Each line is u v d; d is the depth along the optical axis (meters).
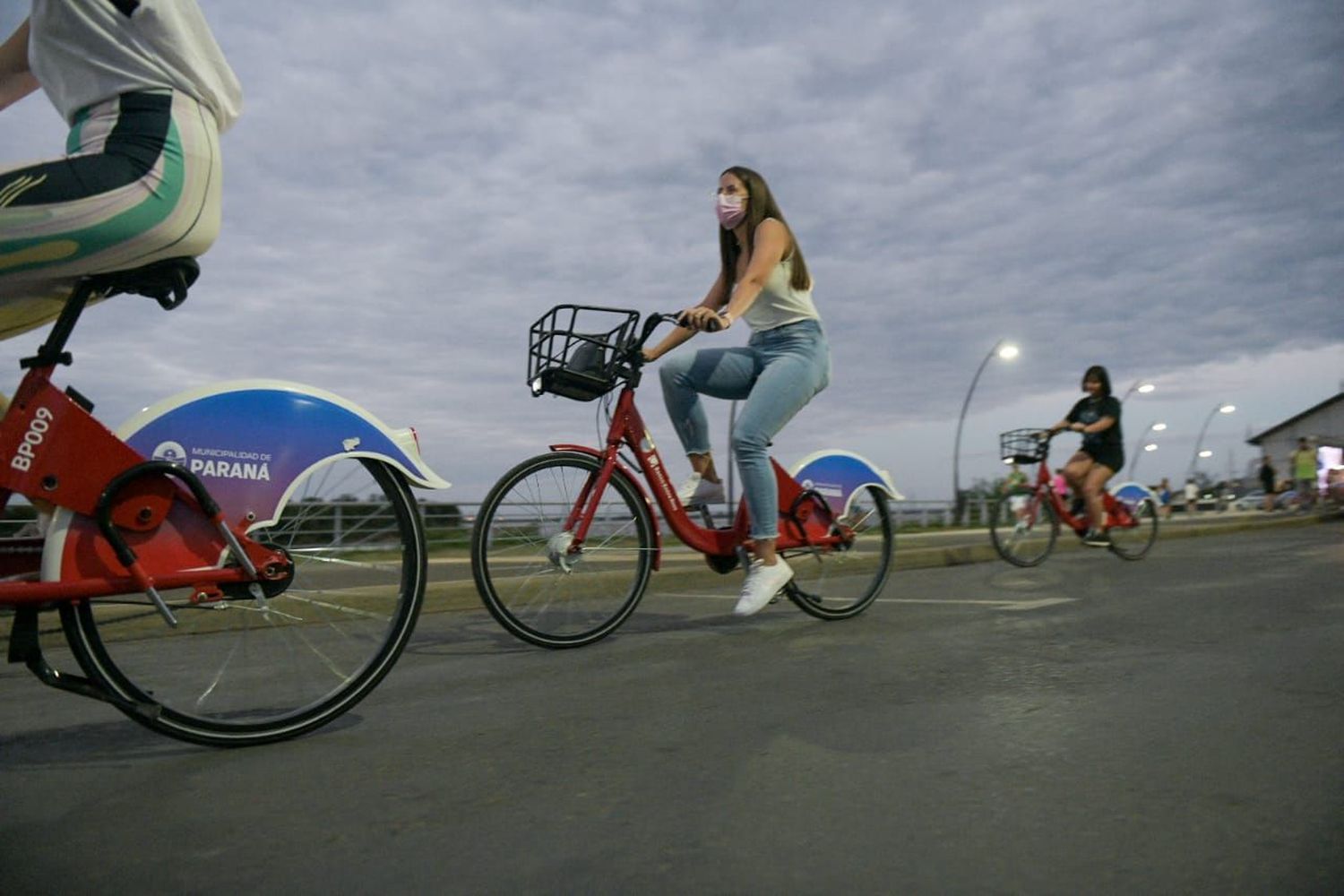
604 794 1.90
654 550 4.00
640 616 4.68
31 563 2.19
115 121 2.03
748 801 1.84
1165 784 1.88
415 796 1.92
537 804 1.86
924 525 25.28
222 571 2.30
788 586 4.25
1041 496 7.82
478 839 1.67
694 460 4.14
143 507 2.21
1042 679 2.88
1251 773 1.94
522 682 3.06
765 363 4.10
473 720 2.55
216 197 2.16
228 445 2.33
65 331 2.11
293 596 2.44
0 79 2.23
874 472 4.77
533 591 3.71
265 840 1.68
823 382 4.16
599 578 3.87
